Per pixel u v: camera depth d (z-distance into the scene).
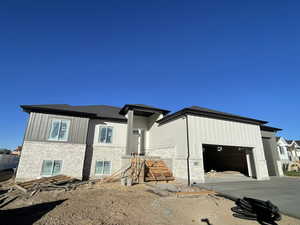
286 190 9.26
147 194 8.55
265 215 5.23
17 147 40.84
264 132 18.73
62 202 7.03
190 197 7.96
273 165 17.91
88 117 14.84
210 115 13.86
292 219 5.38
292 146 37.81
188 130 12.66
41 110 13.59
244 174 16.59
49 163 12.92
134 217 5.37
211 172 17.39
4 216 5.38
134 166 13.25
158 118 17.55
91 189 9.90
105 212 5.77
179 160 13.04
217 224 4.94
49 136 13.35
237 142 14.55
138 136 18.98
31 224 4.73
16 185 9.84
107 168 15.19
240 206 6.02
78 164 13.59
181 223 4.98
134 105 16.19
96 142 15.42
